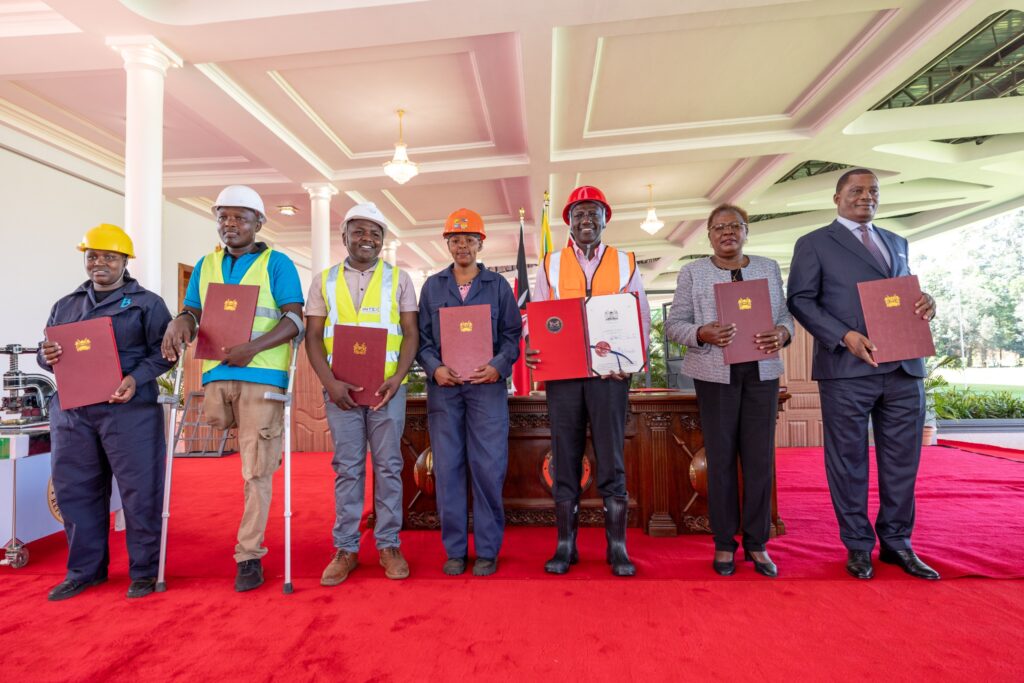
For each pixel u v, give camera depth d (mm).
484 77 4934
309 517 3305
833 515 3176
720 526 2250
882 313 2115
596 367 2182
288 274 2297
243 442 2170
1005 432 7344
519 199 8453
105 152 6367
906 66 4855
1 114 5270
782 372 2201
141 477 2121
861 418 2205
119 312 2172
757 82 5324
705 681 1422
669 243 12062
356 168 6914
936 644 1600
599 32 4398
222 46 4074
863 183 2258
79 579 2131
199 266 2334
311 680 1457
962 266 12945
